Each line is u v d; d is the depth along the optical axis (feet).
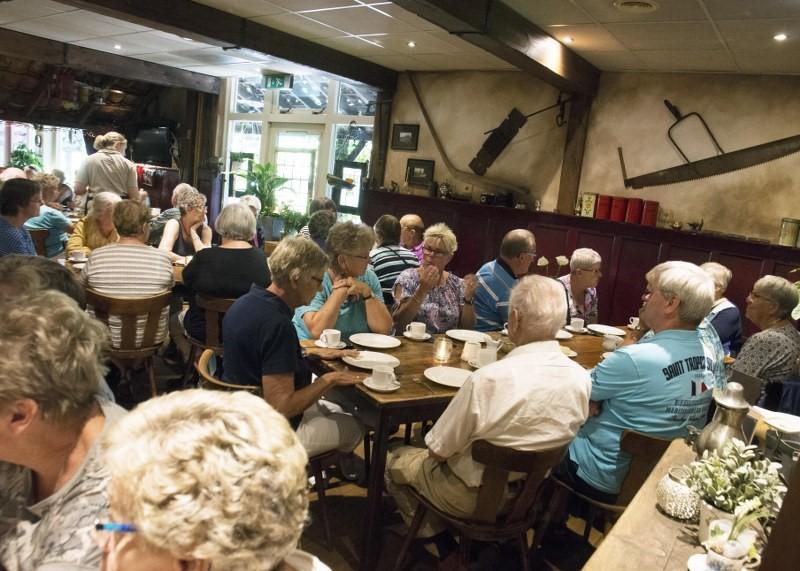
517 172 17.92
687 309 6.10
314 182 23.79
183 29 13.98
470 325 10.39
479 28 11.10
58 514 2.72
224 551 1.78
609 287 15.78
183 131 26.58
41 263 4.70
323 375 6.63
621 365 6.16
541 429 5.36
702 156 14.80
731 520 3.79
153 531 1.74
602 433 6.43
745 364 8.94
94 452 2.79
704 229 14.84
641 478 6.00
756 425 5.08
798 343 8.90
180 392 2.19
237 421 1.97
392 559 7.24
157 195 26.30
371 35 15.44
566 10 11.34
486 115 18.42
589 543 7.94
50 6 15.99
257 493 1.82
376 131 20.76
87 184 16.63
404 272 10.28
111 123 28.07
